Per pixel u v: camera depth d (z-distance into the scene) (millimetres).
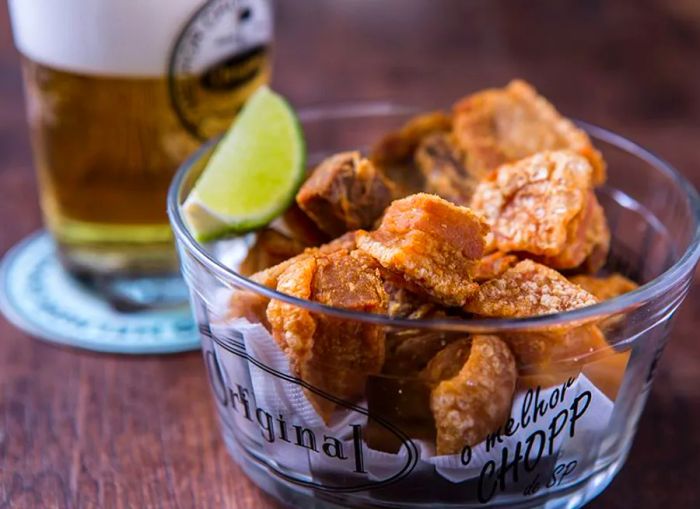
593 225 298
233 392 277
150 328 354
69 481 294
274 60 538
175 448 307
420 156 329
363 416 255
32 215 410
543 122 328
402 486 263
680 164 436
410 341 251
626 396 275
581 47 570
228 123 356
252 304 253
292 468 273
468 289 260
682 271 260
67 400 323
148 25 326
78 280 372
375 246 262
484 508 269
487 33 588
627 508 290
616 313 249
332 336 248
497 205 288
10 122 471
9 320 355
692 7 636
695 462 305
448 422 248
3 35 567
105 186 350
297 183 307
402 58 547
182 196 295
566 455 268
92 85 335
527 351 248
